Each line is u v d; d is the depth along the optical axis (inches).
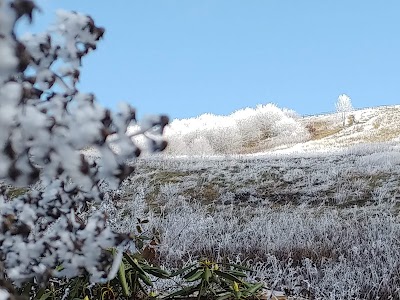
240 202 498.3
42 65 40.8
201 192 529.3
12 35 31.4
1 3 30.5
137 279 101.2
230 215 422.9
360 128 2027.6
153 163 651.5
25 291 74.7
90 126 34.4
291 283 215.0
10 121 31.8
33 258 47.2
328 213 406.9
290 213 425.7
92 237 46.1
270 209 454.6
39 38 40.3
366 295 216.1
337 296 212.7
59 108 36.8
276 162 679.7
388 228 315.6
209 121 2048.5
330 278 227.5
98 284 96.3
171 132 1824.6
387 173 529.7
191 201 504.7
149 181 555.5
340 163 637.9
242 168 619.8
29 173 33.4
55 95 39.2
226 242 297.4
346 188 498.9
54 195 48.7
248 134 2149.4
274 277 219.9
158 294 110.2
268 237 298.8
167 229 315.6
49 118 34.0
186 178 573.0
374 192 470.3
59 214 49.3
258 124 2175.2
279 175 577.0
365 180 514.0
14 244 46.6
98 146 35.4
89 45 42.8
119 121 36.9
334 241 294.5
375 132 1916.8
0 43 30.7
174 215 384.5
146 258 122.0
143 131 37.6
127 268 100.0
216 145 1921.8
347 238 299.9
